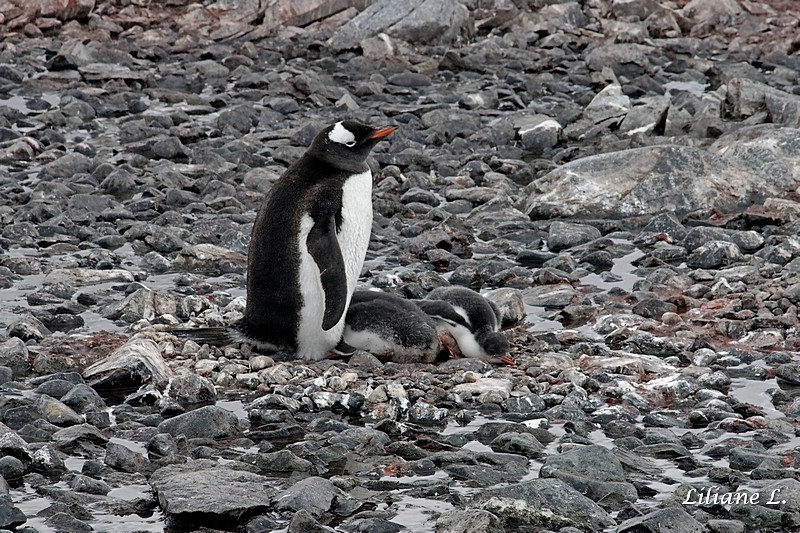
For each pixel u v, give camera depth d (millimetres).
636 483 13016
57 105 33469
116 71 36188
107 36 41031
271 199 16734
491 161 28938
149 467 13195
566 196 25672
